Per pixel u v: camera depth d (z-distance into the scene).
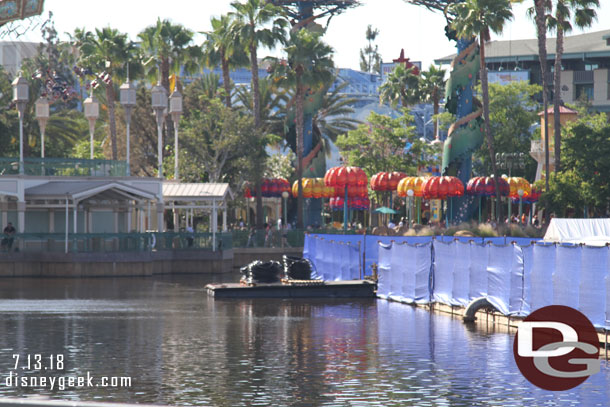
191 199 66.94
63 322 35.19
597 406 20.31
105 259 60.00
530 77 155.25
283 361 25.88
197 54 93.81
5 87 93.62
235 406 20.12
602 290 26.59
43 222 63.56
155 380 23.00
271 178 90.00
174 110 73.12
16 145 94.88
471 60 89.00
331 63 88.81
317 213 97.44
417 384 22.53
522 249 31.39
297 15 105.44
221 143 82.94
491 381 22.92
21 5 80.88
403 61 131.88
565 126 95.50
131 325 34.25
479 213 90.38
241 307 40.94
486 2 79.56
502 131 111.44
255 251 74.06
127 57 85.50
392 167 100.81
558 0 79.81
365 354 27.06
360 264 47.84
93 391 21.70
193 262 64.69
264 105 108.19
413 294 41.53
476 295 35.41
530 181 116.25
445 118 112.69
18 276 59.12
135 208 72.25
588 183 76.88
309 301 43.66
